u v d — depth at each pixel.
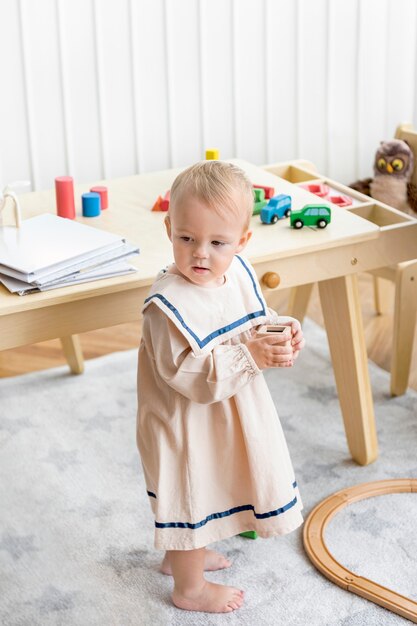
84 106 3.44
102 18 3.34
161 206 2.42
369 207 2.53
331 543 2.26
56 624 2.02
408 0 3.75
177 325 1.76
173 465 1.90
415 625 2.00
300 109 3.77
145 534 2.30
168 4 3.39
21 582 2.14
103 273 2.01
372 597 2.07
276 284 2.22
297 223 2.30
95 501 2.42
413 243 2.40
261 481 1.90
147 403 1.91
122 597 2.10
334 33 3.69
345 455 2.61
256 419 1.89
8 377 3.02
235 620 2.03
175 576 2.04
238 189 1.73
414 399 2.88
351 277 2.38
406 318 2.77
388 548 2.24
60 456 2.60
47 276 1.94
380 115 3.92
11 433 2.71
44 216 2.22
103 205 2.43
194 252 1.74
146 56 3.46
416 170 3.01
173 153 3.65
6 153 3.41
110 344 3.26
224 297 1.83
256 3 3.52
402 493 2.43
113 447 2.64
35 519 2.36
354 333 2.43
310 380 2.99
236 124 3.70
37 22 3.26
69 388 2.94
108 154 3.55
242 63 3.61
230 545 2.26
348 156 3.94
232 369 1.76
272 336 1.76
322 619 2.03
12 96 3.33
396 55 3.84
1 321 1.93
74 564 2.20
